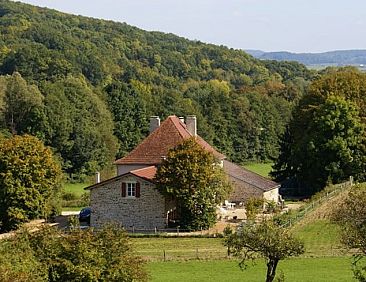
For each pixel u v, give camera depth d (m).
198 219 56.88
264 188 70.75
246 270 40.66
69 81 117.31
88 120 112.69
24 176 59.72
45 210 61.16
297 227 53.31
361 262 41.94
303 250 33.66
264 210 64.75
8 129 107.81
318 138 80.56
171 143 66.06
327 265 41.75
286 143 91.00
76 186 103.38
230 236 34.94
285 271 40.19
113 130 120.81
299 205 72.75
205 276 39.25
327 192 69.88
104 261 24.84
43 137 105.56
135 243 50.78
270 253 33.25
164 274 39.84
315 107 84.06
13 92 108.94
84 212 62.97
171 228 58.03
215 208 58.34
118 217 58.69
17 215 58.84
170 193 56.19
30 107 108.12
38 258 24.56
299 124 87.56
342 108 80.19
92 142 111.38
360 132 80.69
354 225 30.20
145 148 66.31
